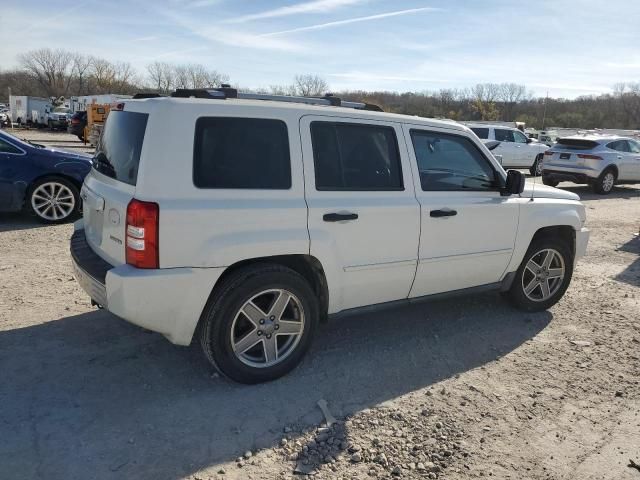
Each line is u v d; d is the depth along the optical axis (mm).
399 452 3029
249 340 3598
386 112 4262
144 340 4223
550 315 5211
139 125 3377
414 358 4176
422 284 4301
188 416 3273
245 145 3443
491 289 4836
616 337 4723
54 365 3791
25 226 7855
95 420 3188
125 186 3346
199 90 3785
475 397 3639
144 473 2771
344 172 3820
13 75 107188
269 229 3459
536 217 4875
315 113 3734
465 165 4492
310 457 2961
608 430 3314
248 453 2957
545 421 3385
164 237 3162
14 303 4855
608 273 6762
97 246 3703
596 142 14875
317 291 3902
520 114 80562
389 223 3961
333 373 3883
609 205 12781
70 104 52562
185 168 3236
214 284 3352
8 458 2824
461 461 2971
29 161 7793
